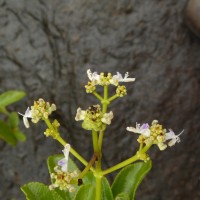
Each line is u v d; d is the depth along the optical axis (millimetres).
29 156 491
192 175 492
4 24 471
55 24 465
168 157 488
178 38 467
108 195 248
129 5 459
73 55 465
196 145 486
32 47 470
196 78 475
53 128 231
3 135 382
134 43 464
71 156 475
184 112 478
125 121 474
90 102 467
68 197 246
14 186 499
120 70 464
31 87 474
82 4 461
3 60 475
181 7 462
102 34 462
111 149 478
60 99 472
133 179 255
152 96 472
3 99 367
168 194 493
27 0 467
